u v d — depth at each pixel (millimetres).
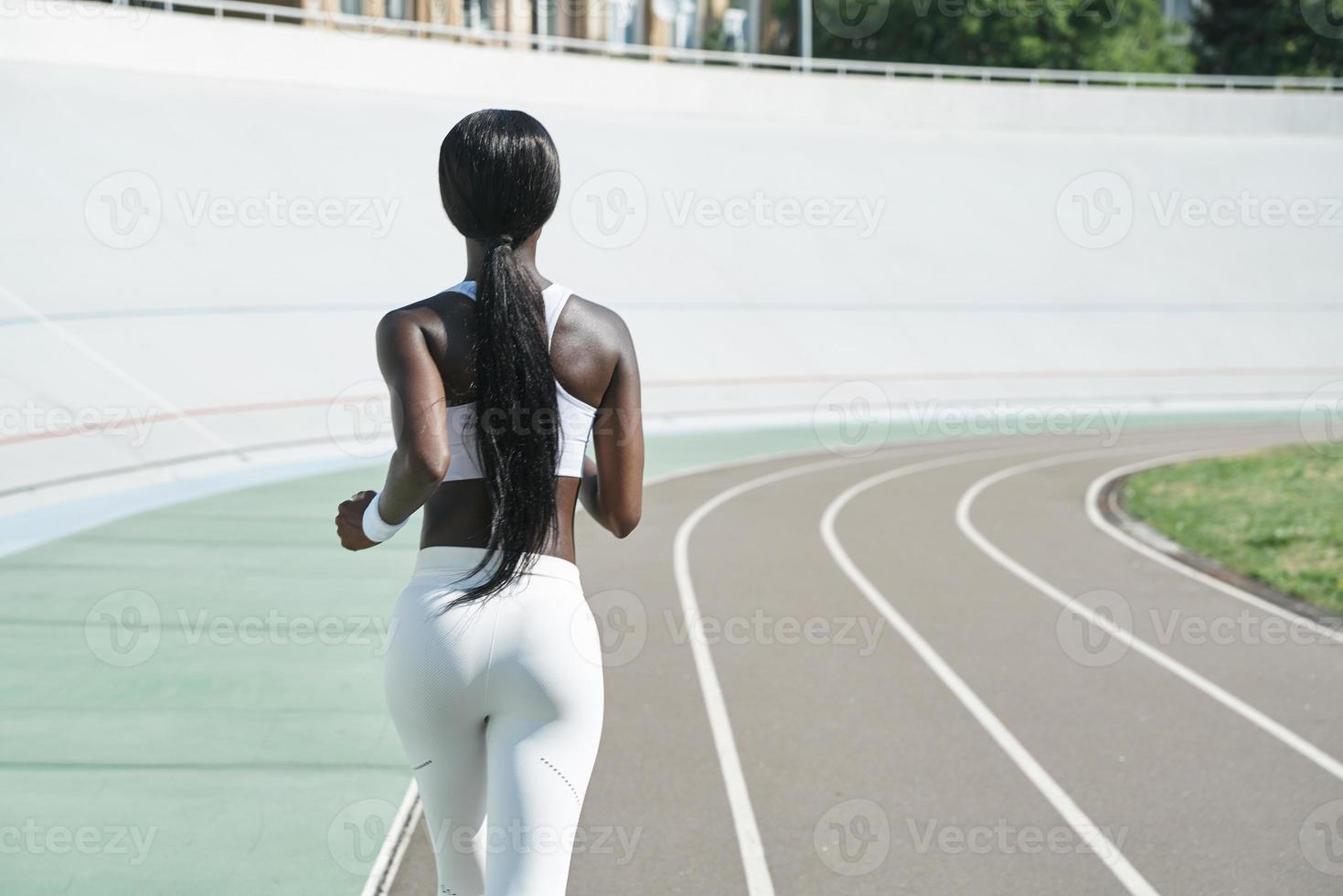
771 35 57250
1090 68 58750
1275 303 38656
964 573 12547
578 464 2840
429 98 32750
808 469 21656
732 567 12656
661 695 7996
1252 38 61812
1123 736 7258
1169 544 14570
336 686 7844
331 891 4844
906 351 33688
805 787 6312
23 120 23047
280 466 18891
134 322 20094
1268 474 19891
